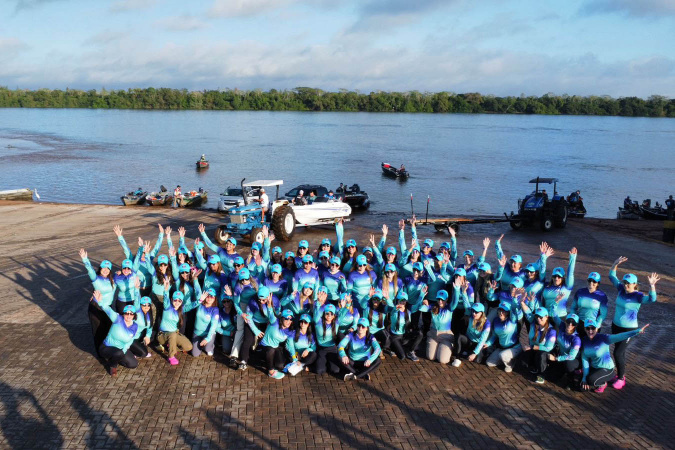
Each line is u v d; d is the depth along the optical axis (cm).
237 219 1794
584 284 1430
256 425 725
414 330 961
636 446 692
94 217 2384
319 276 1044
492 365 917
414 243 1102
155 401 784
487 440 701
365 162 5878
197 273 980
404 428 725
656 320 1162
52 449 665
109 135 9381
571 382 841
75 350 959
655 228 2392
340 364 880
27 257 1634
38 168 5097
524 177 5009
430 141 8962
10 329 1055
